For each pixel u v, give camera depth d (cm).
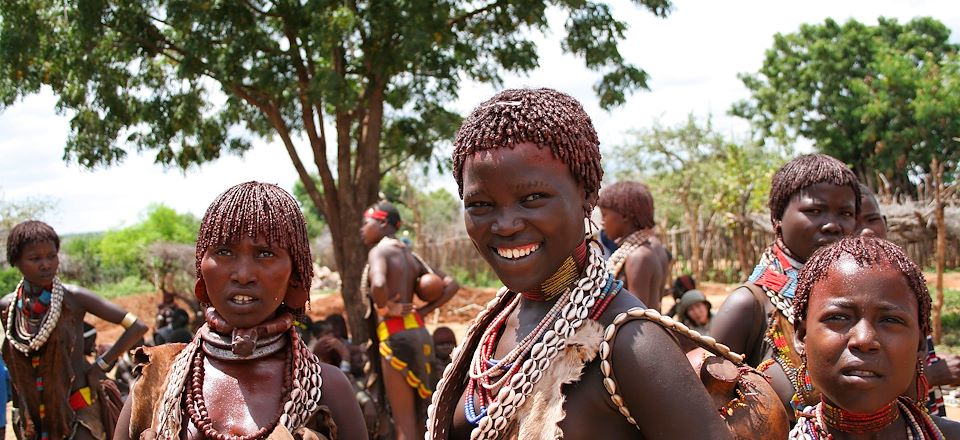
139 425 233
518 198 177
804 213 300
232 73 1248
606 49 1341
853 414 214
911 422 217
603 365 170
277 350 231
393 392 618
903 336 196
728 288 2123
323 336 656
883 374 196
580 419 175
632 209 497
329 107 1547
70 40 1259
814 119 3244
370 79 1344
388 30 1278
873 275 198
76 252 2667
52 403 486
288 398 224
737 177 2072
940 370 315
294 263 232
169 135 1370
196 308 1330
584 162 182
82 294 514
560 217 177
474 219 183
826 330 203
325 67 1255
